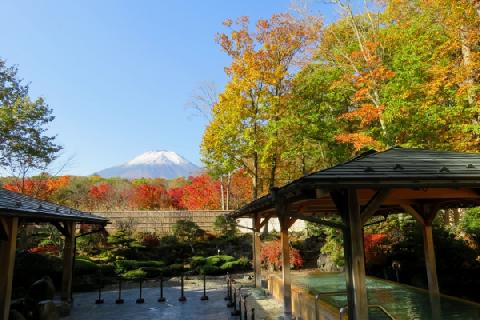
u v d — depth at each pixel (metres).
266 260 18.05
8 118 14.89
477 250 10.15
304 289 9.51
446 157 5.50
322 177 4.15
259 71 17.64
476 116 11.17
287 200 5.82
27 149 15.66
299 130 16.66
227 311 10.12
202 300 12.01
